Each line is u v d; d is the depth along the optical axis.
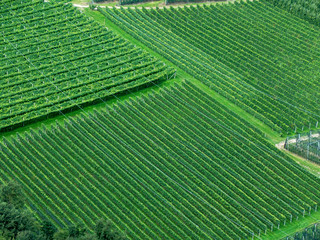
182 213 169.50
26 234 141.88
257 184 178.75
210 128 196.62
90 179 176.75
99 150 185.62
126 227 162.00
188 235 163.62
